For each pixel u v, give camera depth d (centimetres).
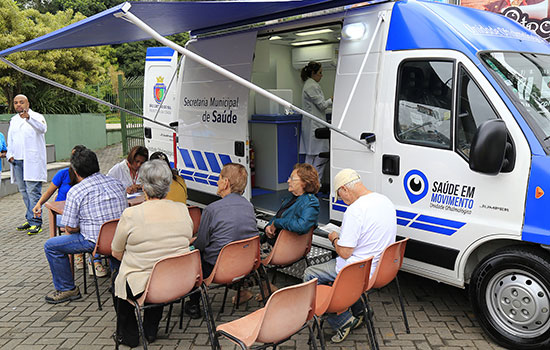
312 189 424
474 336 394
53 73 1736
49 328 429
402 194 424
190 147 654
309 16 487
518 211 354
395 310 444
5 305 478
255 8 455
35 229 732
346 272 317
